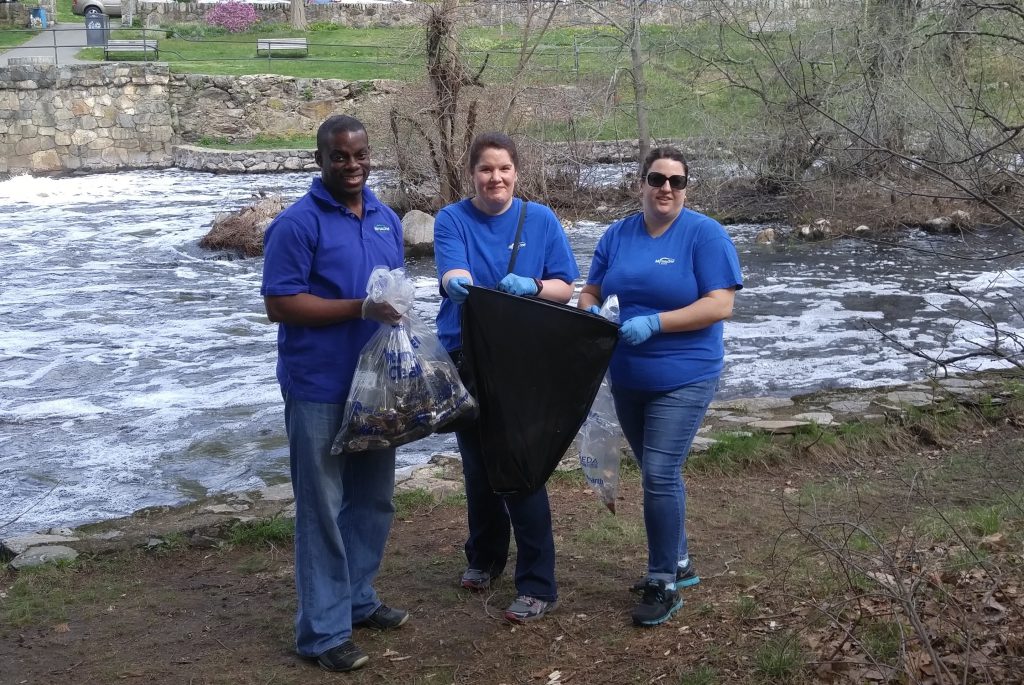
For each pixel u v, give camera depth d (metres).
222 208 22.66
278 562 5.03
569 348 3.82
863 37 13.30
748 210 19.84
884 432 6.85
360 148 3.73
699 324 3.91
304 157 29.53
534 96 19.97
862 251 16.97
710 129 19.23
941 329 12.01
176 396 9.88
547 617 4.12
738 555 4.79
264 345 11.87
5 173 28.97
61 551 5.17
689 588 4.34
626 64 21.25
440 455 6.83
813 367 10.52
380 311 3.63
